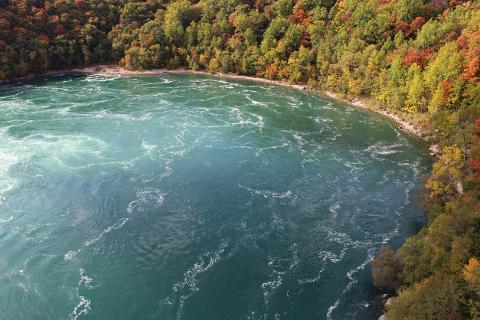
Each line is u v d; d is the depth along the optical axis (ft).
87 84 401.70
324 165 254.88
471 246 143.23
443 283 130.11
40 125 296.71
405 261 157.28
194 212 207.41
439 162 225.15
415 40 345.72
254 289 162.91
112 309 152.56
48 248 180.75
